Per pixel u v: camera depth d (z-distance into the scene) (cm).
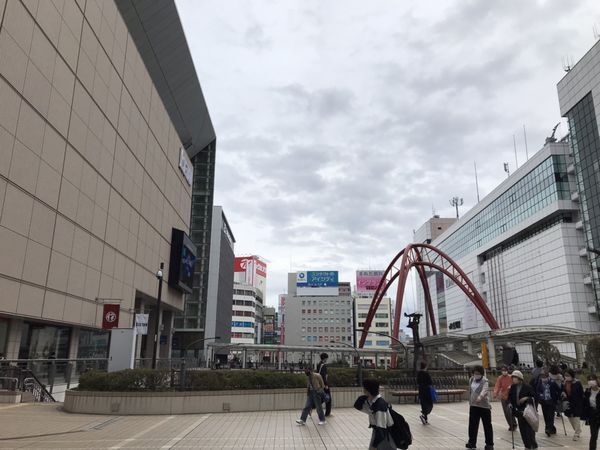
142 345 5066
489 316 7938
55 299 2431
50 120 2355
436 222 15050
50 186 2364
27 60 2142
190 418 1440
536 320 7744
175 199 5159
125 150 3494
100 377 1605
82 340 3039
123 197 3462
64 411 1572
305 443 1040
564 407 1166
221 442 1045
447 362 3994
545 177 7619
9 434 1087
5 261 1991
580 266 6912
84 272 2788
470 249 10881
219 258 8119
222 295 8625
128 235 3591
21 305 2111
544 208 7581
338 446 1008
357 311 15300
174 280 4897
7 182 1998
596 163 6512
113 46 3212
